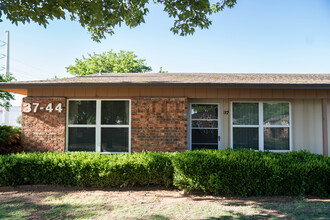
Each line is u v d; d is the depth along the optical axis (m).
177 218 3.60
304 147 7.04
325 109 6.84
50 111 6.92
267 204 4.23
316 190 4.71
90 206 4.16
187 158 5.02
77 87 6.40
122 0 5.79
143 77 8.29
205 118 7.26
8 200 4.49
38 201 4.44
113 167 5.31
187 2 5.64
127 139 6.99
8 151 6.72
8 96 13.42
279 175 4.71
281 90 6.89
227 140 7.14
